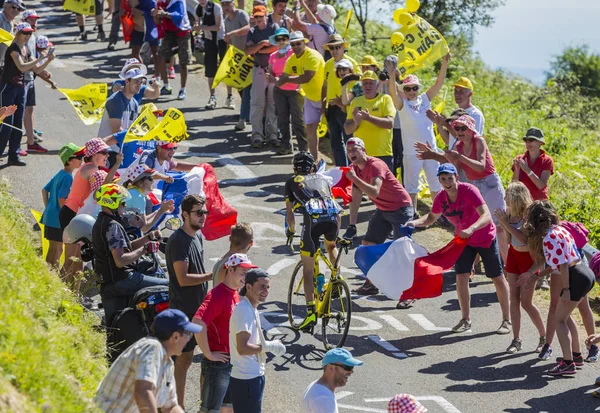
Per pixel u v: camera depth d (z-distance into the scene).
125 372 9.75
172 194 18.28
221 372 12.57
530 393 15.20
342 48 24.27
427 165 22.48
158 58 32.34
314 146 26.11
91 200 16.72
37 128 28.23
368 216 23.78
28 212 21.19
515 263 16.84
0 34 23.70
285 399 14.55
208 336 12.49
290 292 17.38
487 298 19.55
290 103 26.44
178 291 13.50
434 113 21.05
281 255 20.91
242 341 11.99
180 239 13.44
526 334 17.72
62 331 12.44
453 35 46.72
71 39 40.34
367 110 22.31
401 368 16.00
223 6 29.98
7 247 14.21
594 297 19.98
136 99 21.53
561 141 34.72
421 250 17.62
